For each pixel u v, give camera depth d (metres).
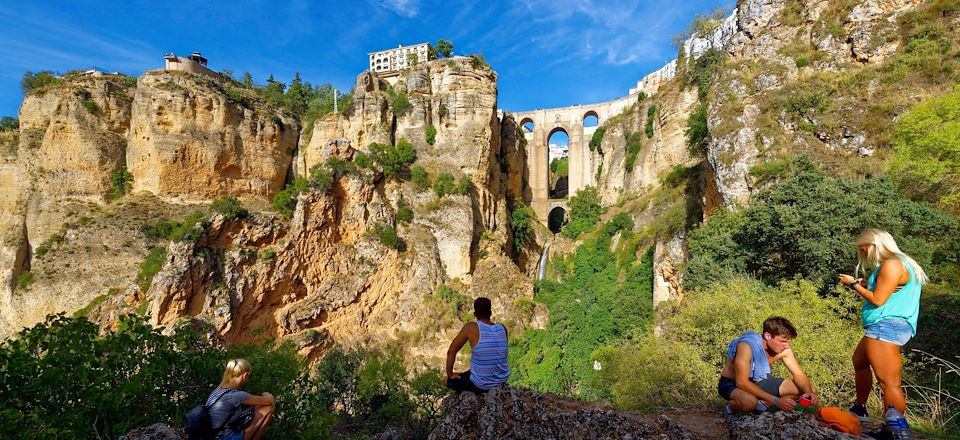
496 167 63.41
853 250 16.94
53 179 44.59
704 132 40.97
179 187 47.41
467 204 52.12
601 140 75.56
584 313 45.62
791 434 5.64
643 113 68.19
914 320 5.67
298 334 41.34
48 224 43.38
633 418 7.10
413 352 43.34
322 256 45.47
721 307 17.33
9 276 41.72
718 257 24.70
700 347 17.41
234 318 38.12
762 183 25.73
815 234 18.66
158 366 9.13
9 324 39.62
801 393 6.43
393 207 51.53
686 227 38.97
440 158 56.12
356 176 48.75
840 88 26.91
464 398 7.12
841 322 14.49
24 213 44.16
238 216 40.91
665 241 41.53
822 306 15.39
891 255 5.87
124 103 48.41
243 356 14.27
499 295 48.56
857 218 17.44
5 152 47.00
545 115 82.00
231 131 51.66
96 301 38.31
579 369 37.69
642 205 57.84
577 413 7.14
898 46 27.12
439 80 59.81
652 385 16.91
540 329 45.84
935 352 12.69
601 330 40.84
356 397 21.52
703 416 8.12
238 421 6.66
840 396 12.52
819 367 12.90
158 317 34.06
